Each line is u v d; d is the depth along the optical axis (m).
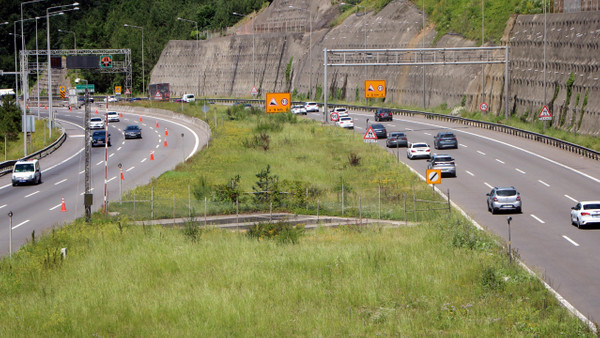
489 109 144.88
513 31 143.88
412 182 82.88
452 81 160.50
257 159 100.44
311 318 37.16
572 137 108.88
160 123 159.50
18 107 148.00
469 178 84.81
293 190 74.25
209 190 75.88
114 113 165.50
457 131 127.88
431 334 34.69
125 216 64.81
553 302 38.88
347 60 192.88
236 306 38.88
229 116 153.88
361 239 56.78
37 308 39.25
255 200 72.06
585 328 34.38
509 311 37.56
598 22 116.75
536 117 127.88
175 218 66.12
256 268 46.91
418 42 177.25
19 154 112.81
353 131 132.38
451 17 174.38
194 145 119.94
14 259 49.22
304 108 176.75
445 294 41.03
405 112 161.50
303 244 55.19
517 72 138.12
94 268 47.38
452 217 61.66
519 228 59.44
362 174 89.62
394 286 42.59
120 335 35.09
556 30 127.75
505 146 107.88
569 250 51.44
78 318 37.44
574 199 71.25
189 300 40.03
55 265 47.69
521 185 79.38
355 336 34.66
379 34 189.50
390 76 184.12
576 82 118.00
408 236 56.78
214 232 60.31
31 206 72.50
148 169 95.31
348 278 44.47
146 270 47.03
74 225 60.19
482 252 50.09
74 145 125.31
